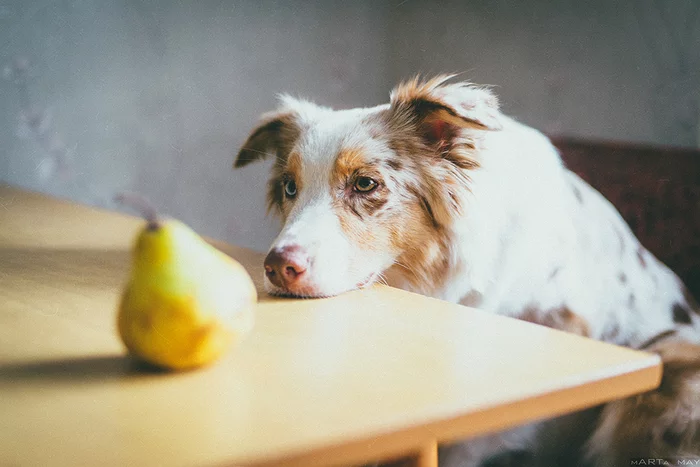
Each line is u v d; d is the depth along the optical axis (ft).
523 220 6.64
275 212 7.44
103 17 12.19
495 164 6.54
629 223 8.73
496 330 3.54
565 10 11.18
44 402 2.60
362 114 6.53
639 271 7.73
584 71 10.96
